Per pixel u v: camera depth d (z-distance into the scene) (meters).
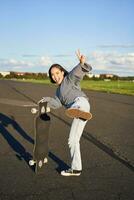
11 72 148.00
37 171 6.55
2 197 5.27
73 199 5.23
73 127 6.21
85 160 7.52
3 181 6.02
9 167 6.88
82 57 5.88
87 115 5.93
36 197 5.29
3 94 29.08
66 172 6.38
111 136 10.43
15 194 5.40
